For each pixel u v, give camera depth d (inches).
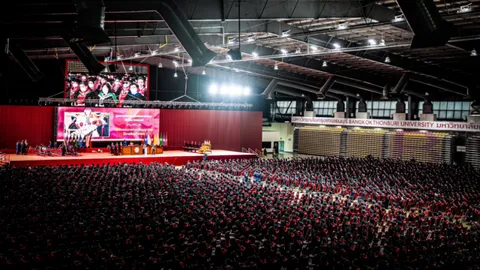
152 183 1295.5
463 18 1158.3
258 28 1396.4
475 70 1759.4
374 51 1643.7
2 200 1013.8
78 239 789.2
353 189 1411.2
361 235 868.0
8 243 734.5
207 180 1391.5
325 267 745.6
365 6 1168.2
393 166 1910.7
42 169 1433.3
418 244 831.7
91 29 661.9
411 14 557.0
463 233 943.7
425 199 1291.8
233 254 756.6
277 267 730.2
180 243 788.0
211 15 1058.7
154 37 1647.4
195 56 887.1
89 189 1179.3
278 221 970.1
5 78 1721.2
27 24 1153.4
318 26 1450.5
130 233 831.7
